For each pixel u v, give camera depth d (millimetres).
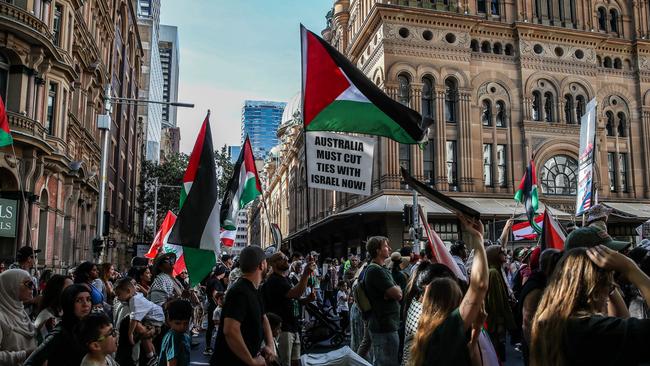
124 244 53719
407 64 34531
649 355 2930
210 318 14047
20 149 23328
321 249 54312
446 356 4277
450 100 36031
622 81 39812
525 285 6289
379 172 34125
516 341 12727
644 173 39156
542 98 37594
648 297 3066
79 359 5418
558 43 38469
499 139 36562
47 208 26828
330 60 8977
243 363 5121
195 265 8664
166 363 6785
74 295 5582
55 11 27766
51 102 27219
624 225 37781
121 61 50875
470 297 4371
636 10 40906
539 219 20375
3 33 22516
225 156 60031
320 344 15602
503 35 37750
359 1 41719
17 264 11352
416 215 20828
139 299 7891
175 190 61938
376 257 7891
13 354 6086
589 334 3072
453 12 35875
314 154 8688
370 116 8969
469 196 34594
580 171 15078
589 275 3262
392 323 7523
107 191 43125
